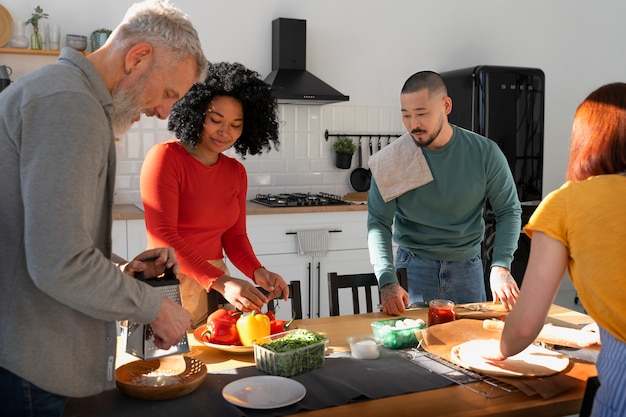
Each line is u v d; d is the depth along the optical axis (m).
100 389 1.41
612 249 1.26
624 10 5.52
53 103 1.24
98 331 1.39
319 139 4.71
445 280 2.68
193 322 2.16
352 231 4.19
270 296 2.14
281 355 1.57
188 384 1.47
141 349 1.47
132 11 1.44
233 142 2.23
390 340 1.82
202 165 2.18
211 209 2.20
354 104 4.77
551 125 5.37
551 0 5.25
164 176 2.09
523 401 1.46
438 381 1.56
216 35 4.36
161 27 1.41
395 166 2.59
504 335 1.44
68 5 4.04
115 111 1.44
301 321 2.14
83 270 1.25
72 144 1.23
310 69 4.62
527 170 4.56
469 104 4.47
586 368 1.66
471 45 5.03
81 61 1.35
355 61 4.73
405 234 2.72
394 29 4.81
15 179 1.27
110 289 1.29
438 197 2.59
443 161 2.57
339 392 1.48
